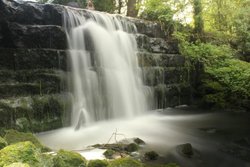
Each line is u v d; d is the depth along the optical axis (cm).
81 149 588
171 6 1334
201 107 1209
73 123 795
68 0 1368
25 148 405
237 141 728
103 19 959
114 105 922
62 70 799
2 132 627
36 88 731
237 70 1223
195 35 1391
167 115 1026
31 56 733
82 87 838
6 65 691
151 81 1081
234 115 1054
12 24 699
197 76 1281
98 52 909
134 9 1462
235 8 1566
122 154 555
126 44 1012
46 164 410
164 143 683
